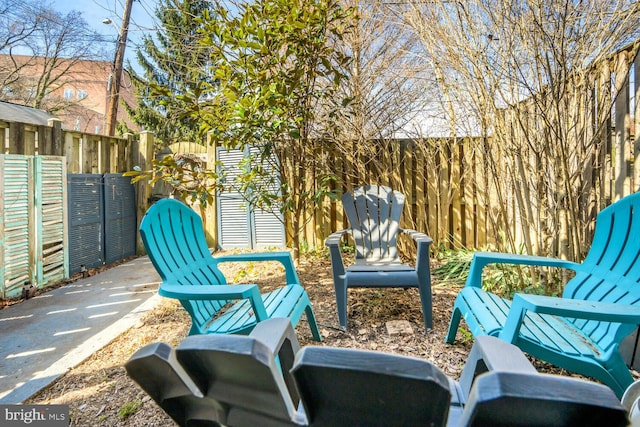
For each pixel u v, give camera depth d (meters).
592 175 2.44
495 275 2.88
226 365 0.63
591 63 2.14
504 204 2.77
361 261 2.80
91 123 14.30
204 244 2.18
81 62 11.51
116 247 4.39
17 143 3.19
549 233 2.45
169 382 0.69
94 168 4.15
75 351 2.07
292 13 2.85
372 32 3.89
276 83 2.97
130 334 2.32
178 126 11.03
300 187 3.84
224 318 1.75
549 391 0.50
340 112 3.64
